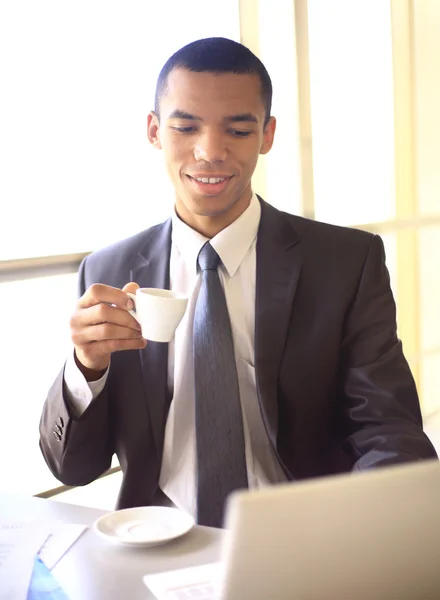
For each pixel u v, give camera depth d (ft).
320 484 2.41
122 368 5.71
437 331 13.57
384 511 2.43
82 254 8.11
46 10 7.89
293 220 6.15
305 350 5.63
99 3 8.35
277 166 10.71
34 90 7.86
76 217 8.31
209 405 5.44
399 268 12.85
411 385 5.67
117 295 4.90
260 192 10.44
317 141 11.38
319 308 5.72
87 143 8.35
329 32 11.46
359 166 12.15
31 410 8.07
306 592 2.43
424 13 12.92
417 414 5.64
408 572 2.49
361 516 2.41
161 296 4.79
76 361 5.23
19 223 7.83
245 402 5.69
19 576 3.69
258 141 5.72
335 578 2.43
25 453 8.07
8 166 7.70
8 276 7.40
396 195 12.87
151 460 5.62
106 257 6.21
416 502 2.45
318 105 11.35
